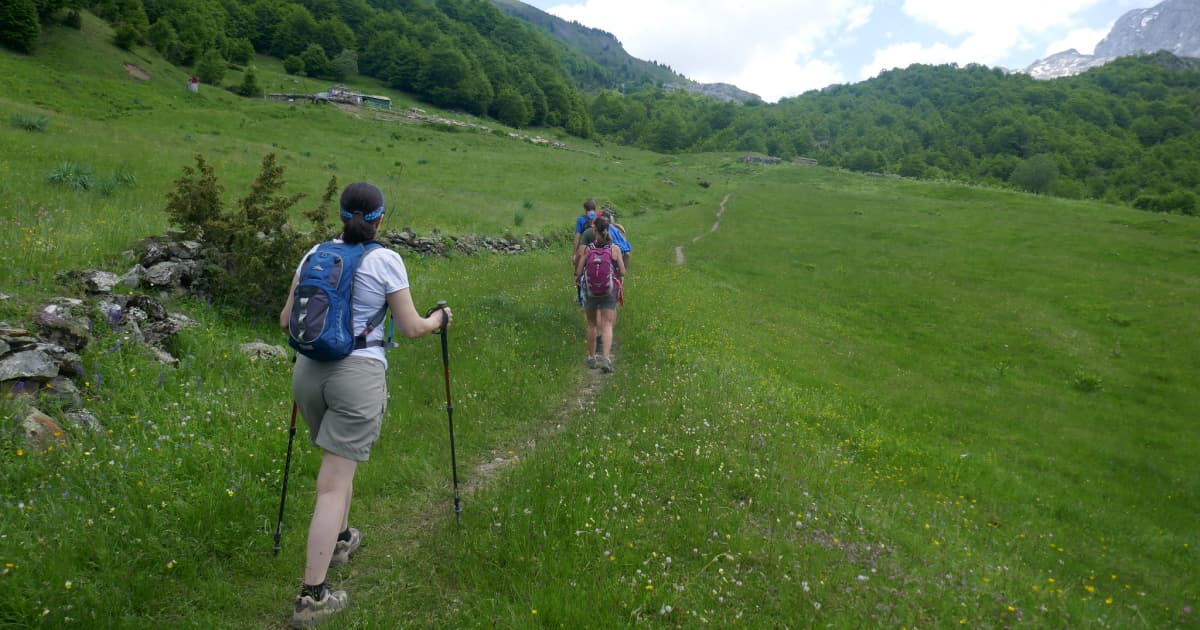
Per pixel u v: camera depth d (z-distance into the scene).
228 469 5.08
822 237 44.19
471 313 11.64
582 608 3.63
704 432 7.16
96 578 3.66
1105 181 151.38
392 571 4.11
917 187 77.81
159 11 135.62
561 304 13.75
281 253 9.88
